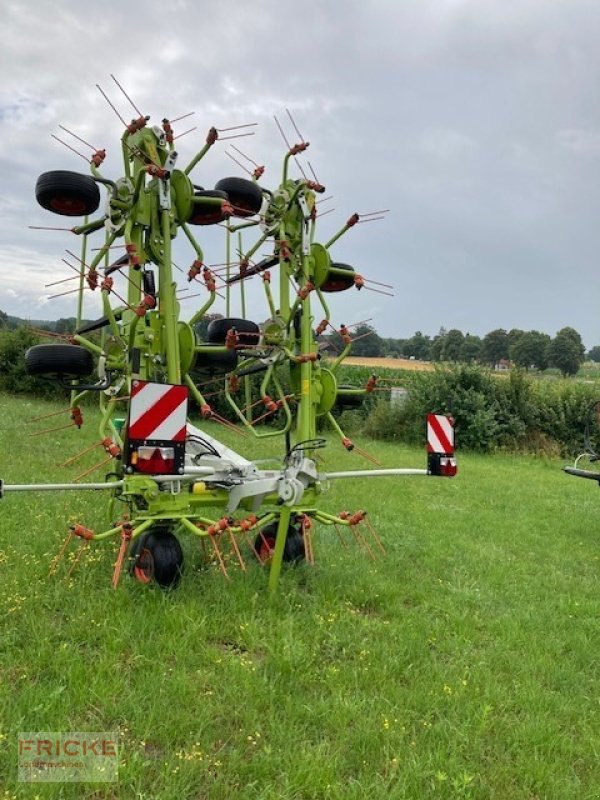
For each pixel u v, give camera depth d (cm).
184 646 370
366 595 484
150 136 494
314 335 570
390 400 1911
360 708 325
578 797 280
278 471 529
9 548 512
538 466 1588
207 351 530
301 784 267
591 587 572
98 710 307
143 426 412
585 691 374
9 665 340
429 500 933
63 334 543
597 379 2012
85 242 545
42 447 1052
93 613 402
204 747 285
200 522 482
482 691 355
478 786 278
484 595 520
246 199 567
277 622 413
